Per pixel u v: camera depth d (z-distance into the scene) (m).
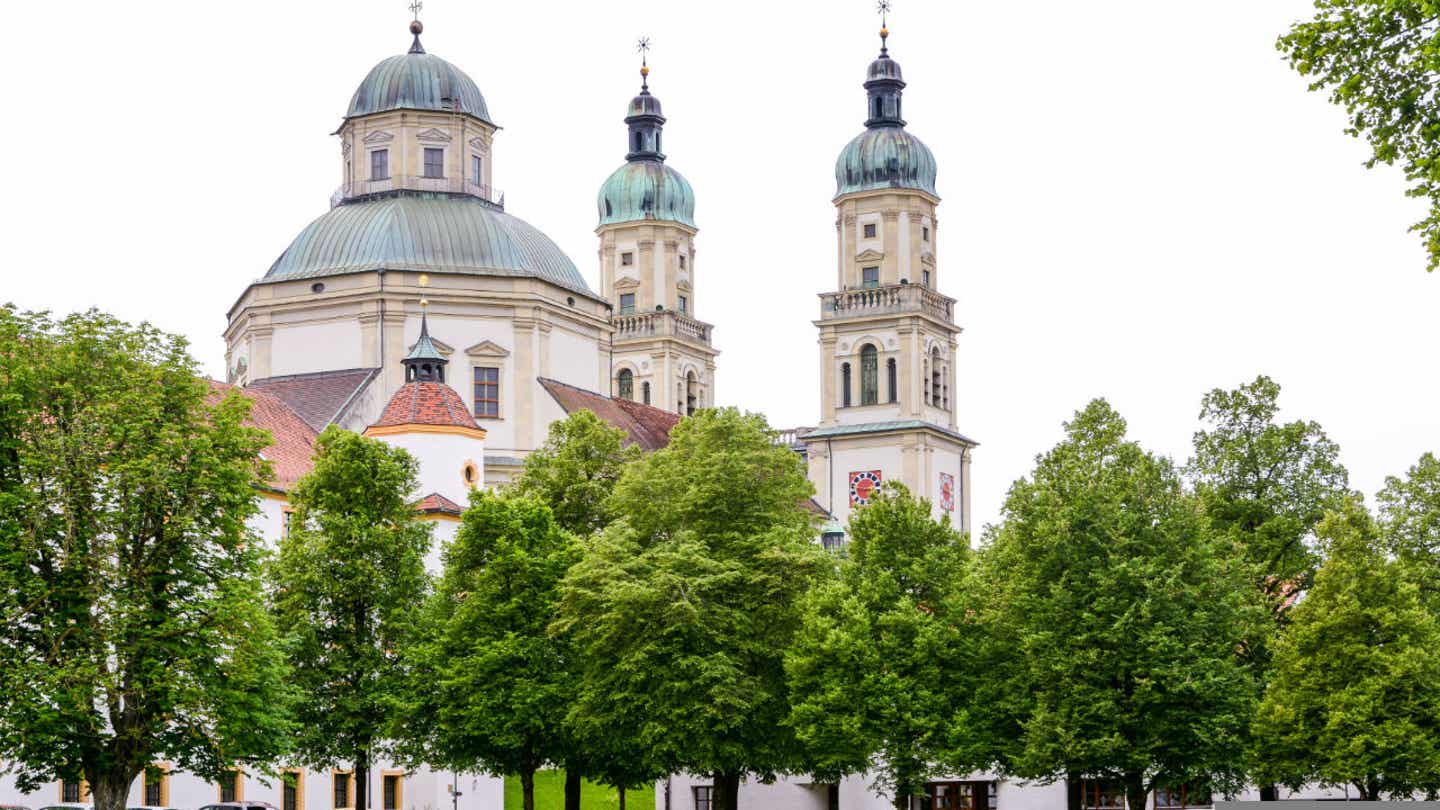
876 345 171.75
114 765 70.00
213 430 72.81
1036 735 81.44
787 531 90.06
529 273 127.00
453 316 124.62
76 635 69.12
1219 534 93.38
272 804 98.00
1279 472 97.25
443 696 86.31
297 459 113.06
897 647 86.31
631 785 91.19
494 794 106.62
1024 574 85.69
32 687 66.81
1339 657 85.69
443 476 111.50
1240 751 82.00
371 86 132.75
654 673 84.75
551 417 126.00
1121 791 83.81
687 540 89.38
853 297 173.12
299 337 125.38
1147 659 81.81
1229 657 84.25
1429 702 84.88
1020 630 85.00
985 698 85.75
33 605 68.44
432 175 131.88
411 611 88.38
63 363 71.75
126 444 70.94
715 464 92.12
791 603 88.62
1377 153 44.81
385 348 123.19
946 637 86.50
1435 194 44.34
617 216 182.25
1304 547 95.31
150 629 69.62
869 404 171.62
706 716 83.44
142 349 73.75
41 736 67.44
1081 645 82.69
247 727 71.44
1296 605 92.69
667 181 182.75
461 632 86.81
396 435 111.56
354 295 123.75
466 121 132.88
